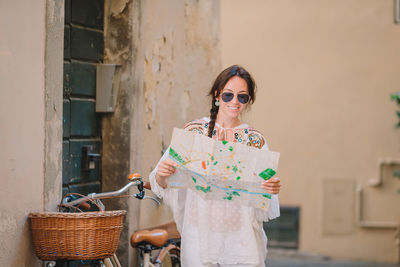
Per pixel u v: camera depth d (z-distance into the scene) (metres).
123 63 5.83
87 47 5.65
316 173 12.66
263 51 12.89
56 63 4.64
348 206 12.53
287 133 12.79
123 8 5.82
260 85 12.91
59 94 4.69
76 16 5.50
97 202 4.49
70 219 4.07
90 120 5.72
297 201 12.75
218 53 7.98
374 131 12.45
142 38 5.94
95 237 4.11
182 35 6.83
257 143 4.38
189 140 4.15
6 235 4.21
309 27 12.67
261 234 4.36
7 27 4.23
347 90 12.54
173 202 4.42
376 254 12.43
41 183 4.50
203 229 4.26
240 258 4.28
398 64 12.40
